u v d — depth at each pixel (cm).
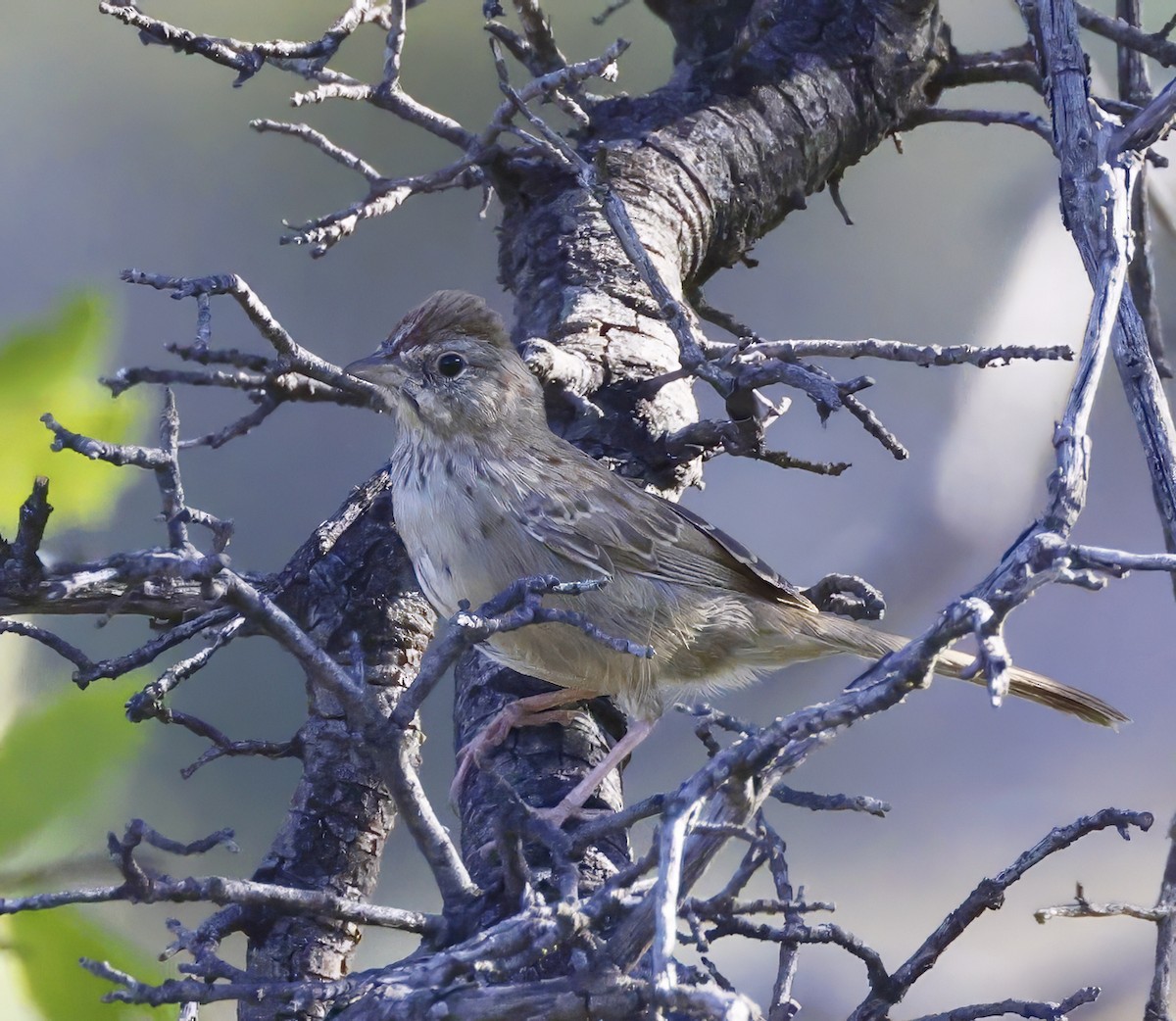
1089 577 387
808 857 1416
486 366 855
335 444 1346
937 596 1503
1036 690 922
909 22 1056
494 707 833
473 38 1399
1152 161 818
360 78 1380
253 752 666
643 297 912
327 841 672
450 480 834
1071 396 541
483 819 714
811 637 907
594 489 857
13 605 356
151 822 1066
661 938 356
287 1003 403
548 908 414
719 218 986
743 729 488
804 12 1068
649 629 852
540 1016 397
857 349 729
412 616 790
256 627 411
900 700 393
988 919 1318
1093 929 1293
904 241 1549
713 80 1024
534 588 397
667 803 390
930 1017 557
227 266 1375
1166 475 598
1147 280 827
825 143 1029
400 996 404
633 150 967
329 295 1411
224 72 1356
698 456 877
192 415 1323
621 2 842
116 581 341
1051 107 680
